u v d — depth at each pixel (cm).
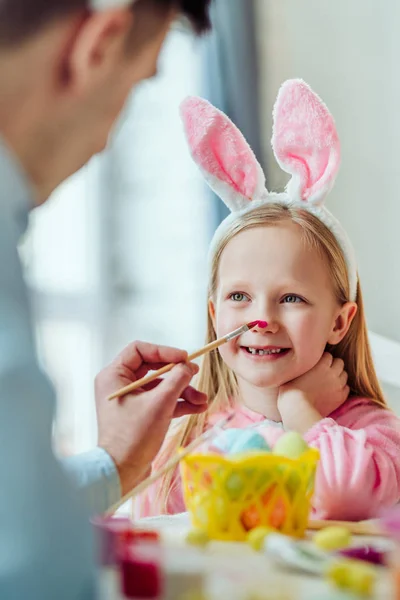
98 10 61
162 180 264
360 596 60
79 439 258
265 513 79
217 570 66
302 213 127
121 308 264
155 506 131
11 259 60
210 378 139
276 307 123
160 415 89
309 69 242
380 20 232
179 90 261
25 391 56
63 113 64
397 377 200
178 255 263
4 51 61
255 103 245
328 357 128
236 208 131
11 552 54
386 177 228
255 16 248
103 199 264
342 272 129
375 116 231
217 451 90
